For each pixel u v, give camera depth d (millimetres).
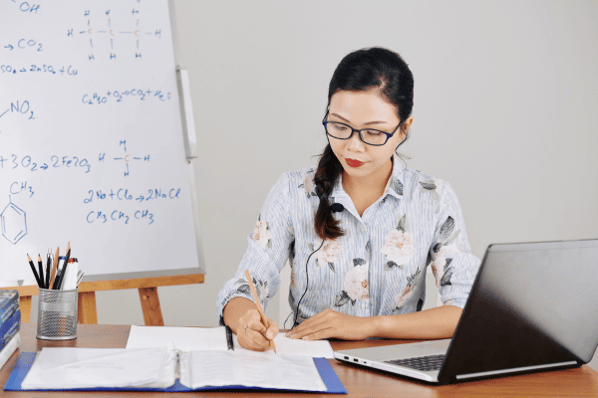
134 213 1643
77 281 990
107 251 1611
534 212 2258
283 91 2186
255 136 2182
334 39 2195
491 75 2223
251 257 1200
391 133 1057
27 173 1569
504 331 774
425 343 968
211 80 2148
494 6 2211
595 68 2236
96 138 1629
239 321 926
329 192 1209
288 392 742
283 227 1246
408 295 1246
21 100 1580
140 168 1658
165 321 2154
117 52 1666
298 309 1273
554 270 770
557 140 2246
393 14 2201
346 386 775
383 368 833
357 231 1225
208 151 2160
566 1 2219
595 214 2271
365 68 1029
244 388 735
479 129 2230
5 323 799
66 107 1612
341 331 999
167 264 1663
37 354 822
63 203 1588
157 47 1699
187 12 2123
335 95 1062
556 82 2234
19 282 1532
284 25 2174
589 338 879
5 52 1578
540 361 856
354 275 1228
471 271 1150
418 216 1231
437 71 2215
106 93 1647
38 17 1608
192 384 726
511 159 2244
